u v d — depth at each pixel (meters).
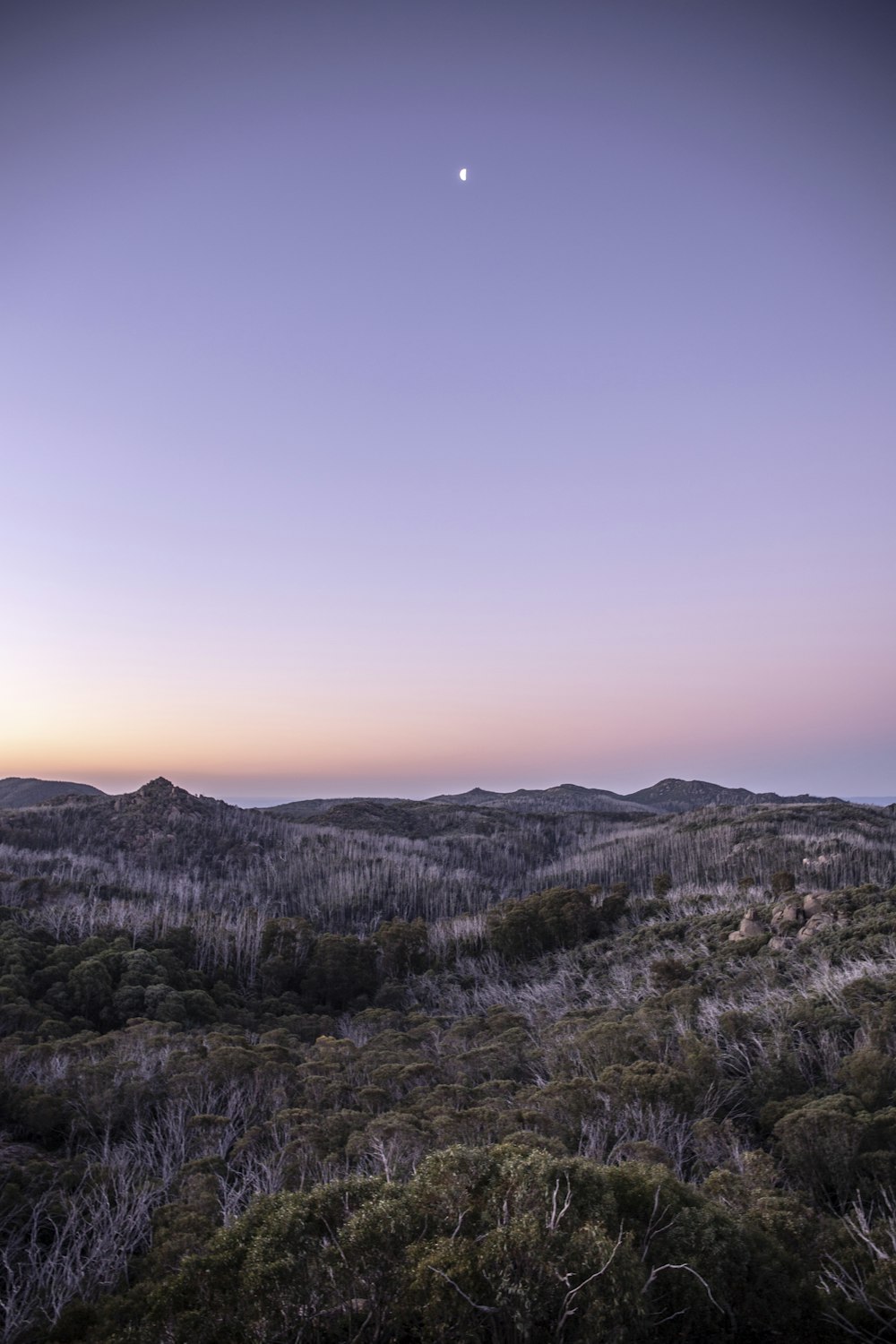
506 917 29.09
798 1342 4.86
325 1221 5.16
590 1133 8.55
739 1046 11.45
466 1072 12.14
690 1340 4.73
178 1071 11.41
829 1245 5.66
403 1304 4.60
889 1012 10.98
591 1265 4.45
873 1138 7.60
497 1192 5.18
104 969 19.06
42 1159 8.65
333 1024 21.06
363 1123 8.79
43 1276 6.17
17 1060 12.29
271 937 27.42
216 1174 7.78
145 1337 4.67
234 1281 4.79
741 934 20.53
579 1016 16.70
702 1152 8.41
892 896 19.19
